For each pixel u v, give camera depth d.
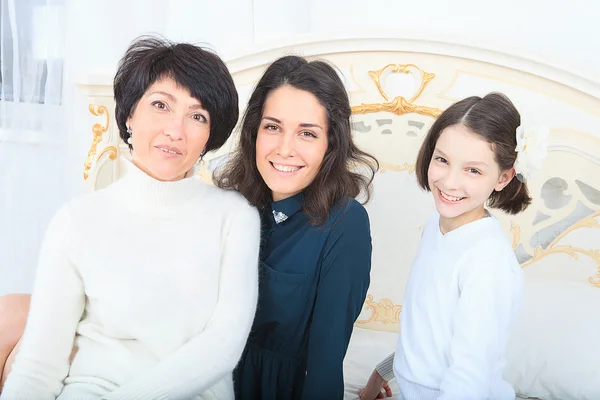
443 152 1.07
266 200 1.25
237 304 1.03
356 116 1.77
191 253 1.05
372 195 1.77
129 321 1.02
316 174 1.17
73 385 0.99
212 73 1.03
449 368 1.01
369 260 1.18
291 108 1.11
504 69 1.68
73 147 2.03
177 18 2.04
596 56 1.76
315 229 1.15
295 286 1.14
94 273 1.03
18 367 0.97
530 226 1.69
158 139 1.02
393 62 1.75
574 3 1.76
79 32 1.97
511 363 1.31
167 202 1.06
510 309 1.04
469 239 1.07
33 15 1.89
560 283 1.54
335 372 1.13
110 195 1.09
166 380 0.94
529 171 1.08
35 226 2.01
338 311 1.13
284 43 1.79
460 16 1.88
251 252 1.08
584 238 1.67
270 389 1.21
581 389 1.24
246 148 1.22
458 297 1.06
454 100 1.72
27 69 1.92
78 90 1.96
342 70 1.78
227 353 0.99
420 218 1.74
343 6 2.00
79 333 1.06
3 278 2.02
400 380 1.14
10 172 1.96
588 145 1.63
